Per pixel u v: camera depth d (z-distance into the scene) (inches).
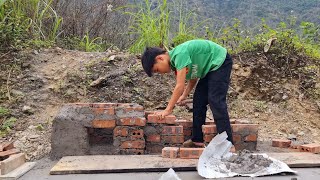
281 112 123.1
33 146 98.6
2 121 108.8
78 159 87.8
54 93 120.0
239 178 76.9
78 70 127.3
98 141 98.7
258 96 128.6
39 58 131.4
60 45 153.5
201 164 80.7
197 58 88.4
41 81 122.6
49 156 94.1
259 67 132.7
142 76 126.3
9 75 123.0
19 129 106.2
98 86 122.6
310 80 131.4
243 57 136.5
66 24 164.7
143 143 93.3
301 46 141.0
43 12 146.6
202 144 95.5
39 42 138.0
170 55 87.5
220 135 86.4
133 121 92.7
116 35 180.7
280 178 77.3
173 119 95.7
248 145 97.0
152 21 143.0
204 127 92.9
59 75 125.7
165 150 88.3
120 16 184.1
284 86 130.3
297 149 99.9
